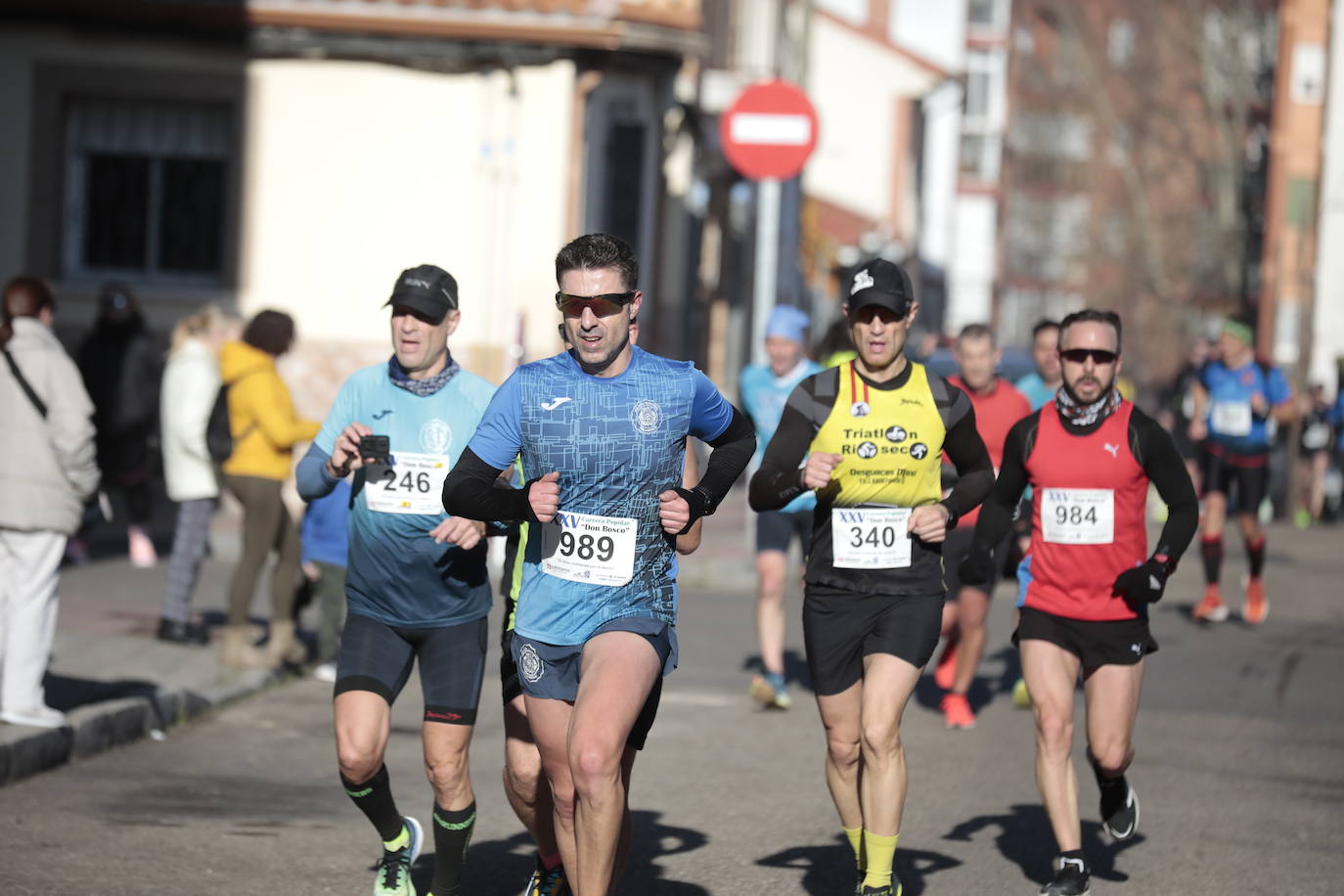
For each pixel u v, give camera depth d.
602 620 12.98
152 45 44.66
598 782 12.13
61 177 45.06
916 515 15.12
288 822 17.98
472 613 14.83
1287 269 113.06
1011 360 66.62
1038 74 171.00
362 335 44.75
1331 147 110.75
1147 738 23.73
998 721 24.81
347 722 14.40
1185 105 133.00
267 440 25.50
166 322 44.94
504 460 13.13
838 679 15.45
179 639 27.47
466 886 15.91
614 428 12.95
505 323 44.47
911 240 103.81
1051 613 16.12
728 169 64.06
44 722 20.08
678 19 45.53
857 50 102.44
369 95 44.59
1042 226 169.88
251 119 44.72
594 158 45.66
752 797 19.61
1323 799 20.23
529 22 43.53
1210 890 16.30
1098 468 15.96
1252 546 35.22
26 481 19.72
